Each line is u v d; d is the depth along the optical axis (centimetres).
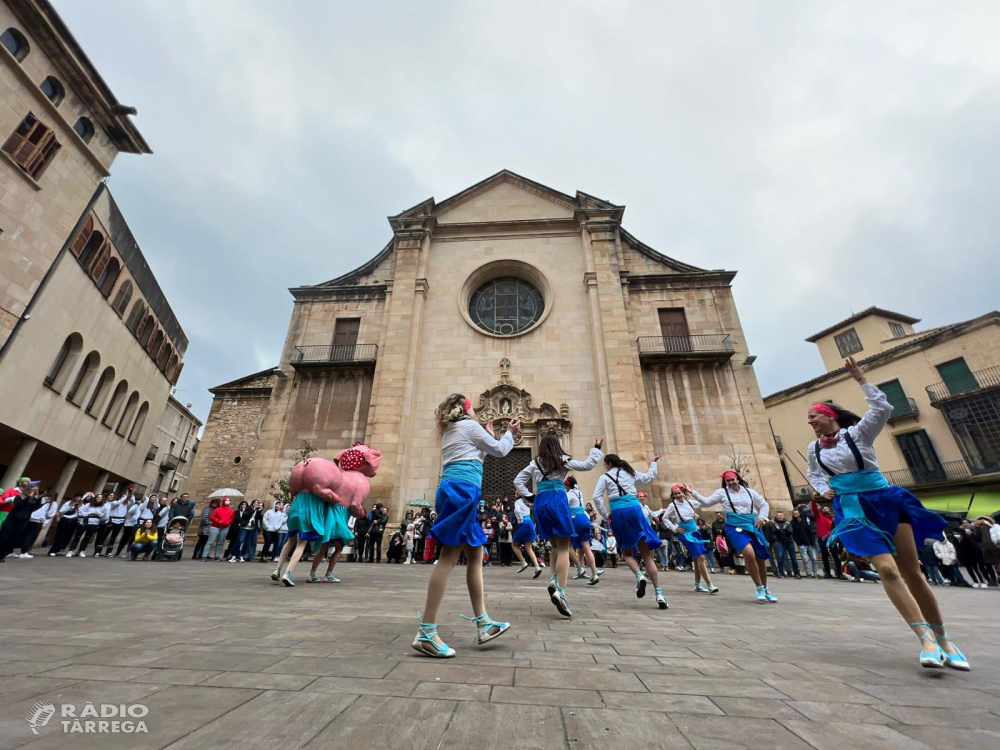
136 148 1792
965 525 1217
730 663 286
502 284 2159
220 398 2691
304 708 191
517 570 1215
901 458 2370
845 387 2681
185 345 2831
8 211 1405
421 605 513
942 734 178
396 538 1484
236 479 2519
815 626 438
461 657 283
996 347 2102
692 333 1956
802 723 188
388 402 1816
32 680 217
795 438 2922
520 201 2284
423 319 2028
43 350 1568
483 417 1816
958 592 957
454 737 166
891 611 552
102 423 2028
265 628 358
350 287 2127
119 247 1912
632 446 1692
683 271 2103
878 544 319
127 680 222
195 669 243
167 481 4309
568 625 411
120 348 2072
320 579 794
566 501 473
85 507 1323
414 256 2109
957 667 280
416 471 1758
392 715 185
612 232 2103
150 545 1287
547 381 1877
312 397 1920
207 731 166
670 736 171
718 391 1827
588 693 220
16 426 1503
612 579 983
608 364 1831
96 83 1616
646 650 316
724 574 1366
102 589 580
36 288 1499
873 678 259
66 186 1583
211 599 520
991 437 2077
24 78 1416
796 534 1276
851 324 2884
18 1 1377
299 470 741
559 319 1989
